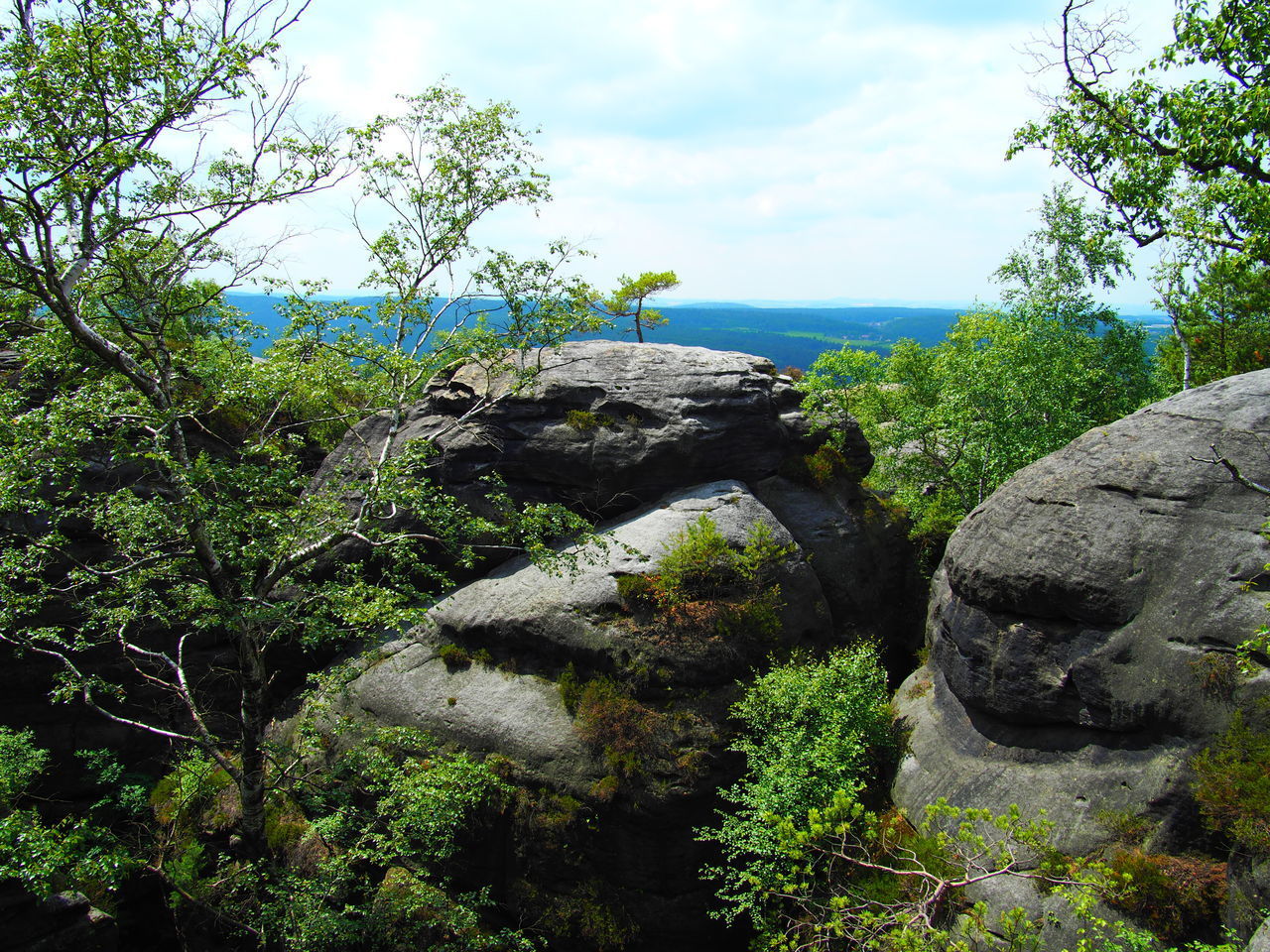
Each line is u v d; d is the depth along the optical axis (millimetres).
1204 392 14789
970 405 26484
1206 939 10820
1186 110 11656
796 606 18453
